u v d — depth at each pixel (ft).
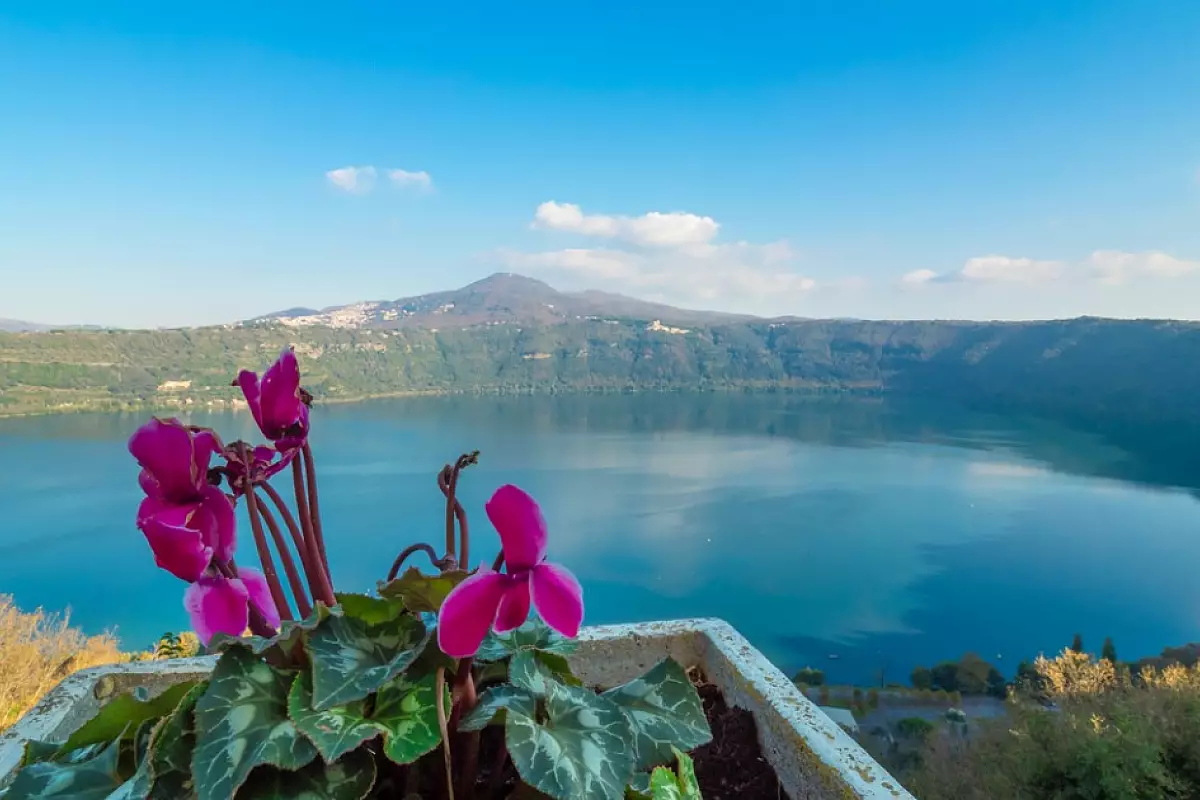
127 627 203.31
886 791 4.28
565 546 330.54
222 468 4.07
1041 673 84.64
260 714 3.49
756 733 5.63
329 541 277.85
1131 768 27.55
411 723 3.53
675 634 6.86
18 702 22.75
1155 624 257.34
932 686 199.82
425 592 3.80
